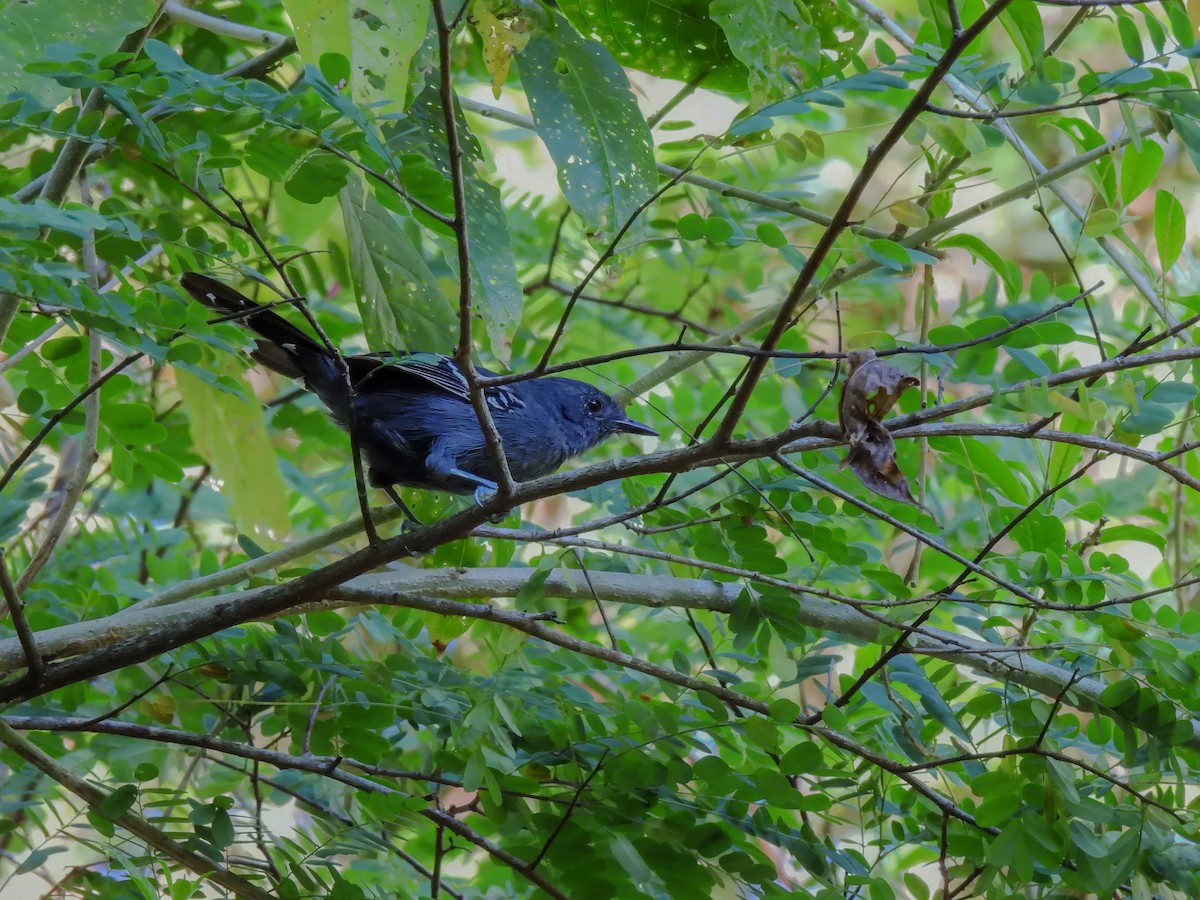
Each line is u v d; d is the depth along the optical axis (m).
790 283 7.06
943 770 4.31
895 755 4.45
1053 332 4.16
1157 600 5.22
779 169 6.47
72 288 3.29
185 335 3.48
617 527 5.53
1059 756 3.60
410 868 5.01
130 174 5.48
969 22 4.12
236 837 4.01
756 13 4.01
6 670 3.84
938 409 3.21
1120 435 4.08
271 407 5.93
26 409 4.23
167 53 3.54
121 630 3.96
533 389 6.03
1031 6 3.84
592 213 4.21
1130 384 3.54
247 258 4.41
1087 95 4.07
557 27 4.35
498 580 4.32
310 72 3.36
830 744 3.97
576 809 3.82
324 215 5.76
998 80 4.15
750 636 4.00
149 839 3.75
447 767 4.02
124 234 3.42
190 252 3.86
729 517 4.19
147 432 4.26
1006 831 3.58
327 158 3.76
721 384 6.27
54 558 5.36
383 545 3.67
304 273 6.32
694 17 4.81
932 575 5.43
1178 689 3.91
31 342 4.30
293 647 4.11
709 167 4.18
